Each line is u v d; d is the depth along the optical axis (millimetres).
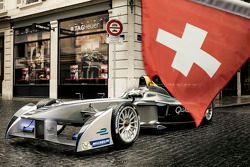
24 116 5176
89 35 14180
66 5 14469
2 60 18641
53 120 5035
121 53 12562
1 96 18500
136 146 5301
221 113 10703
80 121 5410
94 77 13953
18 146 5336
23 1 16750
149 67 1235
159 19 1257
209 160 4387
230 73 1256
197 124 1237
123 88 12398
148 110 6453
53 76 15422
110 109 4934
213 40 1260
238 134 6496
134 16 12461
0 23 18125
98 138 4707
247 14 1265
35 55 16547
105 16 13523
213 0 1267
